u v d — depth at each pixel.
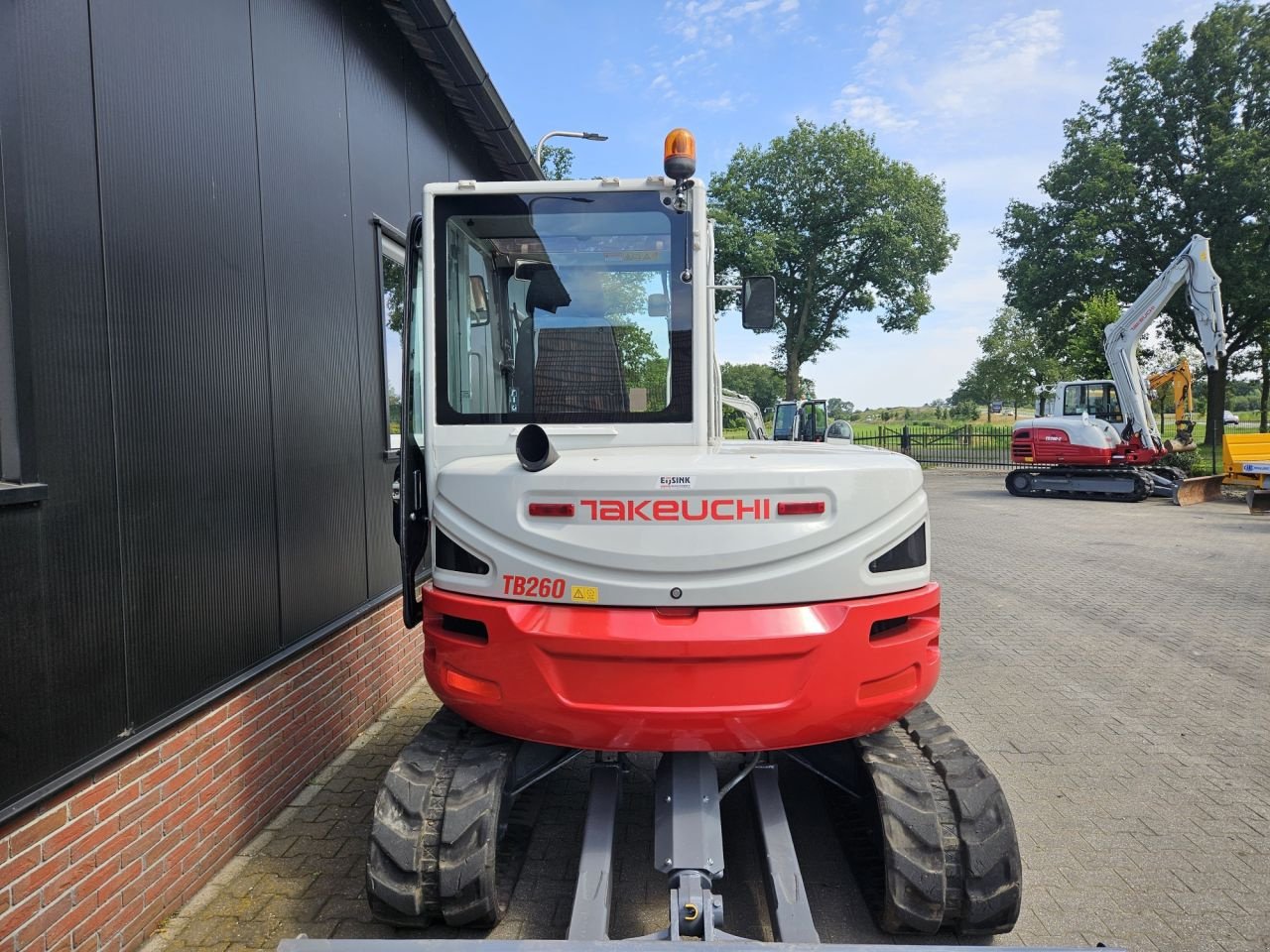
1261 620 7.68
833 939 3.01
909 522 2.77
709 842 2.62
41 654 2.45
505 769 2.91
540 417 3.25
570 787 4.33
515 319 3.28
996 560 10.95
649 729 2.59
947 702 5.53
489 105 7.04
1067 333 28.17
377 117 5.41
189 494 3.22
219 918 3.09
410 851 2.71
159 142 3.08
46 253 2.50
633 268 3.26
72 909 2.58
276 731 3.90
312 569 4.34
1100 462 17.53
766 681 2.57
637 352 3.27
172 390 3.12
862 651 2.63
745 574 2.60
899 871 2.69
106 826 2.74
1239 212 24.56
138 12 2.97
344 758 4.59
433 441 3.25
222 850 3.44
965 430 33.03
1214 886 3.35
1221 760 4.59
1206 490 17.50
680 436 3.26
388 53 5.61
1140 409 17.44
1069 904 3.21
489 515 2.71
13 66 2.38
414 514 3.40
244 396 3.66
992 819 2.75
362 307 5.14
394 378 5.83
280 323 4.03
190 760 3.22
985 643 7.01
